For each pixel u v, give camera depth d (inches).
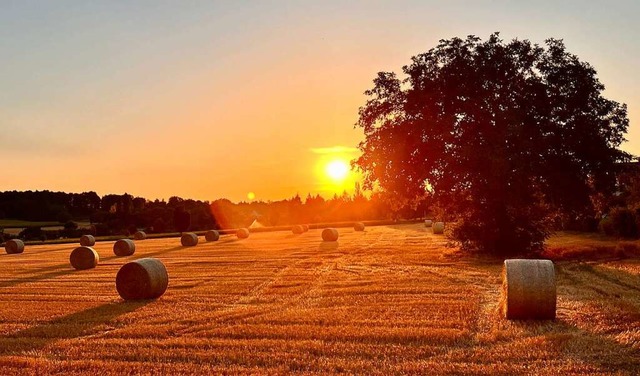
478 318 543.5
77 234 3410.4
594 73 1218.0
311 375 378.6
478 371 374.6
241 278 900.0
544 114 1184.2
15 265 1318.9
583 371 368.2
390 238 1975.9
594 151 1156.5
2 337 519.8
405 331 482.6
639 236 1496.1
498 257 1147.9
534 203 1193.4
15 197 4606.3
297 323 535.2
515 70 1215.6
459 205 1236.5
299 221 4722.0
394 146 1235.9
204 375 388.5
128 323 568.7
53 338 510.3
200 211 4313.5
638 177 1407.5
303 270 985.5
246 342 468.4
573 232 1865.2
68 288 852.0
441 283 764.6
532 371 371.2
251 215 4707.2
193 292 766.5
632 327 480.1
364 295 683.4
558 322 518.9
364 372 382.6
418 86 1277.1
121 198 5108.3
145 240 2471.7
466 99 1195.3
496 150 1116.5
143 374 394.6
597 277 800.3
